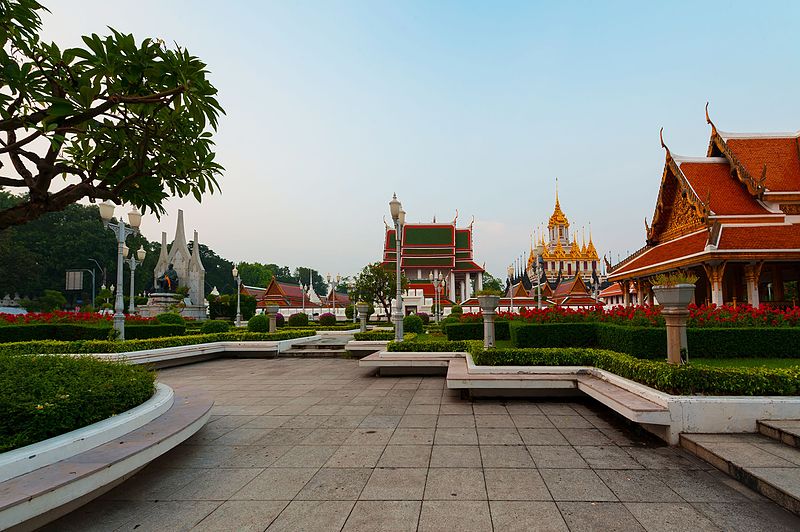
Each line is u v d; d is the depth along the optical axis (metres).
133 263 22.84
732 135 21.86
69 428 4.14
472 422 6.57
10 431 3.75
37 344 12.00
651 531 3.31
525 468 4.64
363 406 7.80
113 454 3.91
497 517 3.55
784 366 7.15
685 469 4.55
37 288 60.19
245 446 5.53
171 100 4.34
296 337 19.09
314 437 5.89
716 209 19.44
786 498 3.62
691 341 8.25
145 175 4.83
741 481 4.18
